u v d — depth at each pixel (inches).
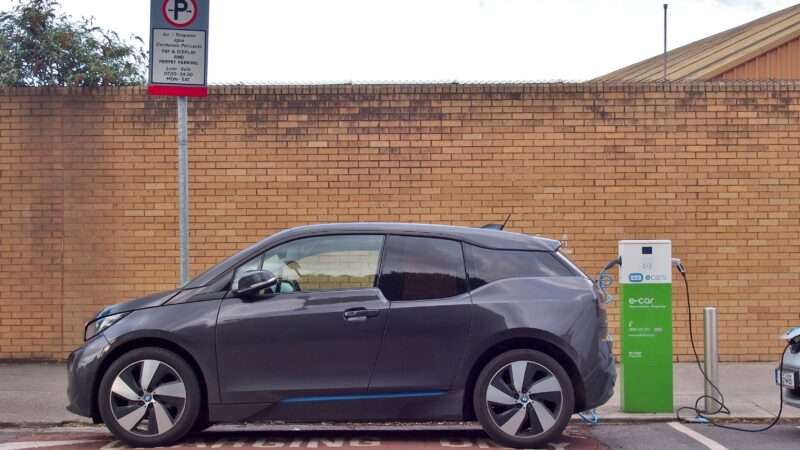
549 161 478.3
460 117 478.6
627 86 478.3
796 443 320.8
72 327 478.9
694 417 362.6
